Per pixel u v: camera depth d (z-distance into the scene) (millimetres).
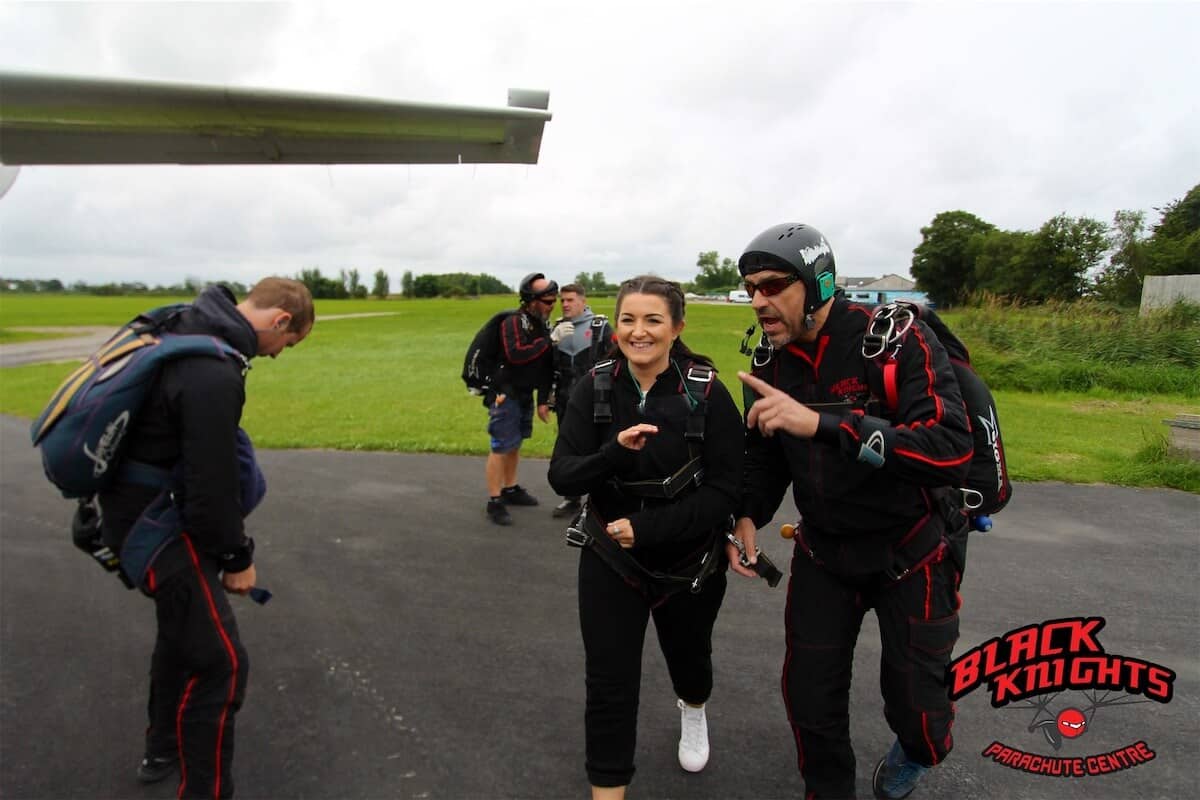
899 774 2146
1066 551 4273
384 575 3902
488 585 3773
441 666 2955
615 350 2127
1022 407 10203
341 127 2166
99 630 3281
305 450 7031
